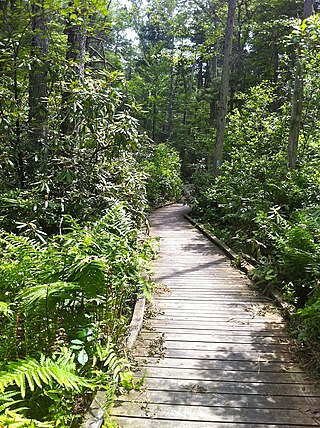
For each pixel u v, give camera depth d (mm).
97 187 5305
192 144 21609
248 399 2697
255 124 11344
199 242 8352
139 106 5699
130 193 5996
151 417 2484
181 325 3977
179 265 6434
